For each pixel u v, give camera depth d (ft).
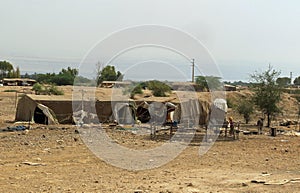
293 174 47.57
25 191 37.86
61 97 121.90
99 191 38.01
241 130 109.81
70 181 42.91
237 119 137.49
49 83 238.48
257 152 69.10
